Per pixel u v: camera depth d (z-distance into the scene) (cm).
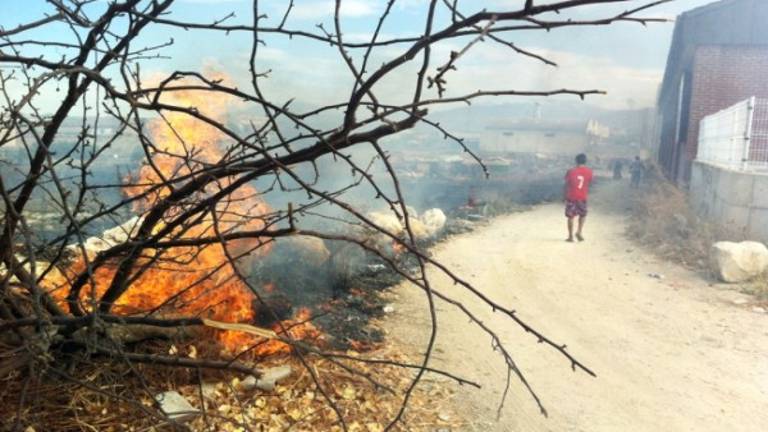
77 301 356
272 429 387
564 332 663
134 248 336
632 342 630
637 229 1372
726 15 1822
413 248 236
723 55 1838
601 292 848
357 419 413
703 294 827
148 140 283
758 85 1825
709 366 562
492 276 948
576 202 1290
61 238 332
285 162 283
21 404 218
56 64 246
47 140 300
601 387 511
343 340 577
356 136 252
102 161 758
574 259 1096
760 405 479
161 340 438
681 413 464
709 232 1114
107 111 282
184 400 387
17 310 321
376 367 507
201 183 318
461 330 655
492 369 544
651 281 909
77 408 349
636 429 436
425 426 420
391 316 694
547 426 437
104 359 381
